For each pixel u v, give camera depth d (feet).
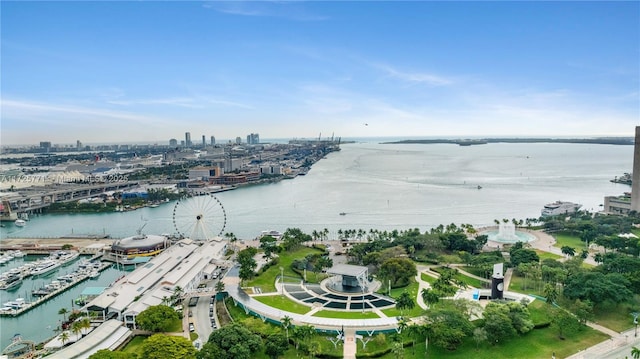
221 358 645.10
